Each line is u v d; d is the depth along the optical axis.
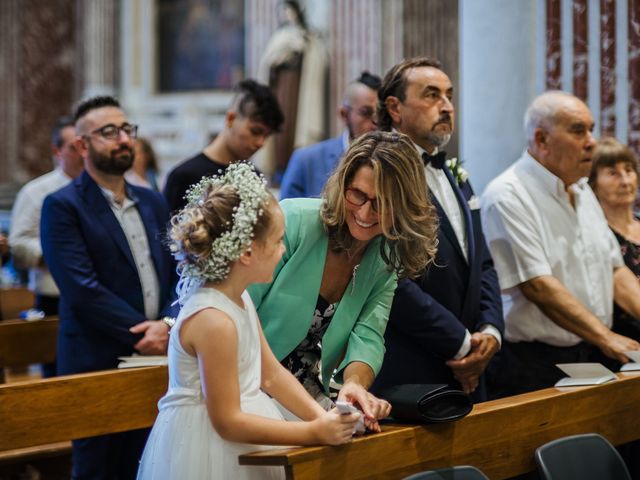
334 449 2.41
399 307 3.31
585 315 3.75
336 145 4.83
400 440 2.59
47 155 12.89
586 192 4.13
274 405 2.61
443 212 3.47
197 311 2.39
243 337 2.46
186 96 12.23
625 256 4.29
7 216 10.57
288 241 2.75
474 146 5.19
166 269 4.20
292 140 10.05
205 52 12.16
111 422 3.37
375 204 2.62
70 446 4.41
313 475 2.36
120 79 12.65
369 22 9.63
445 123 3.52
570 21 5.00
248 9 10.98
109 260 4.01
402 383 3.41
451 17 9.30
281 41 10.05
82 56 12.72
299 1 10.35
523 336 3.98
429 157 3.54
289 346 2.78
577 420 3.15
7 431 3.12
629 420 3.36
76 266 3.92
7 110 12.90
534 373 3.96
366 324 2.87
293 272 2.74
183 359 2.44
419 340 3.36
